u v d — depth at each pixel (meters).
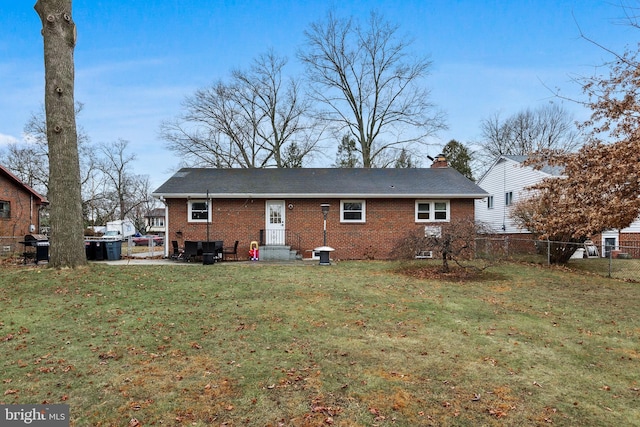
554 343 5.46
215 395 3.76
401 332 5.88
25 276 9.49
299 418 3.34
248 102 31.48
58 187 10.17
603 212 9.86
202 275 10.58
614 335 5.89
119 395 3.76
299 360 4.68
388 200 16.58
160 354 4.88
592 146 10.87
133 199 50.53
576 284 10.36
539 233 16.14
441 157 21.27
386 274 11.52
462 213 16.66
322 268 12.48
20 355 4.82
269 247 15.45
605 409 3.56
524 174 22.59
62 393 3.80
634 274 13.20
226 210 16.16
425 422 3.30
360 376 4.22
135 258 15.77
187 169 19.50
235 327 6.02
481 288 9.56
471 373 4.35
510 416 3.41
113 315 6.67
